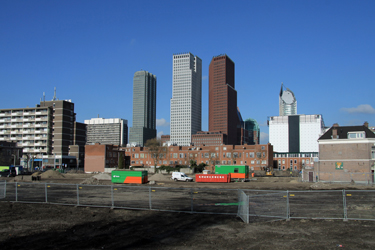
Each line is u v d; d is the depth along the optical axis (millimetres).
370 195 36438
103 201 33031
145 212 27000
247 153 131375
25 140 149000
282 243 18062
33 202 32281
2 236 19625
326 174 67938
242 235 19750
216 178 69375
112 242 18328
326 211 26672
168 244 17938
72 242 18359
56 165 142625
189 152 139875
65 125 152750
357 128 72438
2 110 152500
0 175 88000
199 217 25047
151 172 115875
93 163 125375
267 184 62562
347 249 16969
